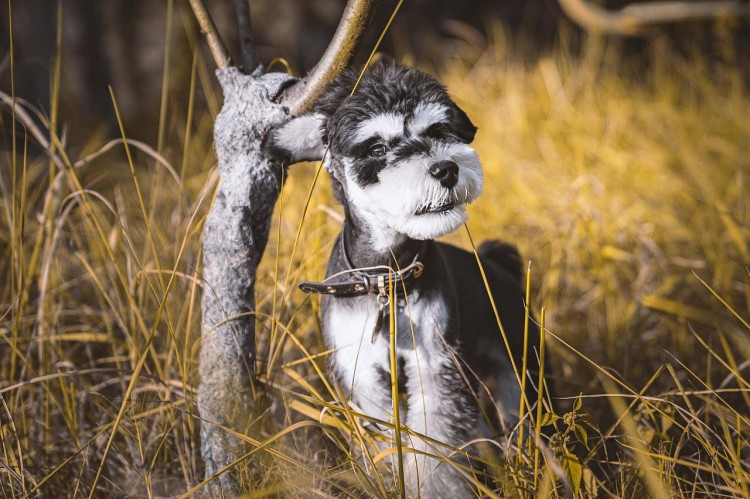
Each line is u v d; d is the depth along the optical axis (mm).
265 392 3094
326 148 3006
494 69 8352
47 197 3623
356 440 2947
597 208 5445
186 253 3961
